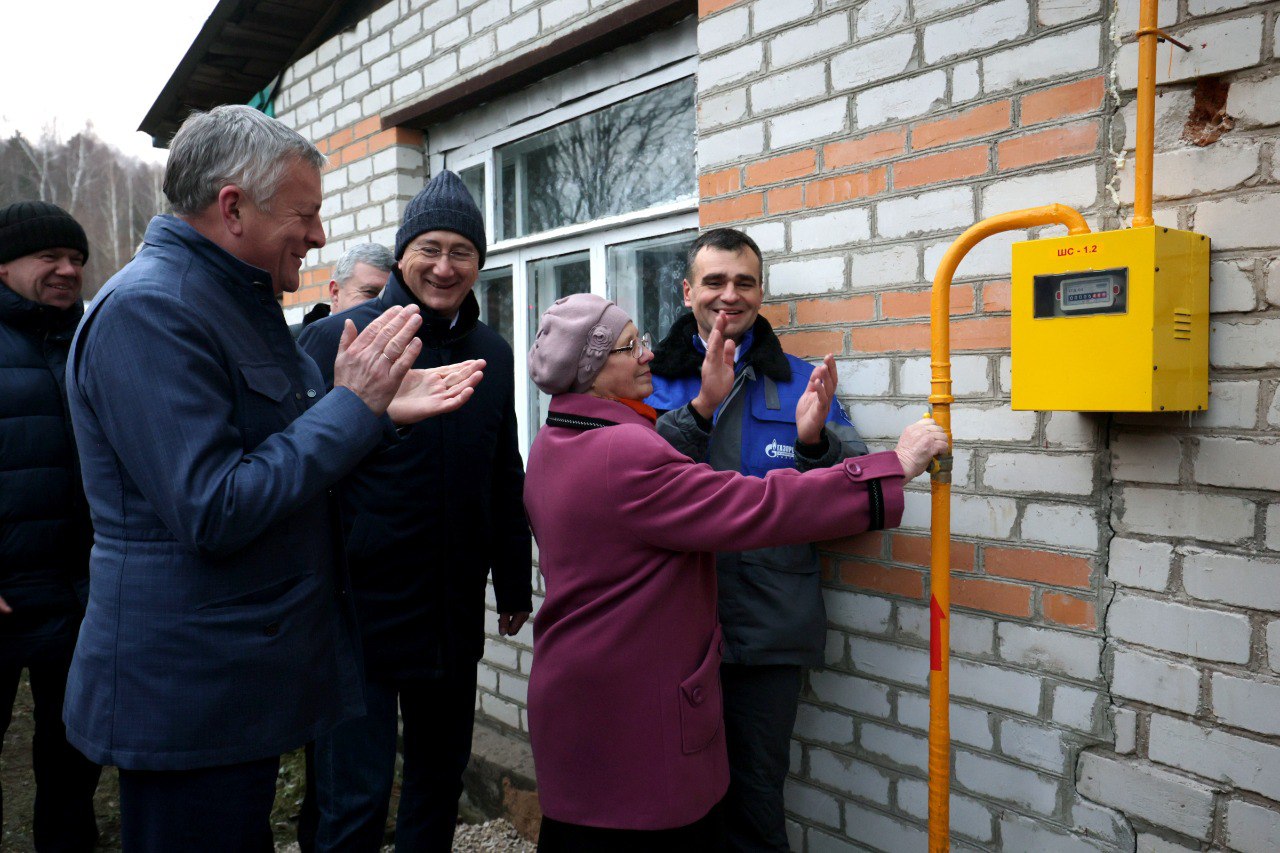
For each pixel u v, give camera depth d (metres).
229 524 1.22
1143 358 1.48
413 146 3.68
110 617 1.31
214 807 1.33
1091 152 1.73
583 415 1.63
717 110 2.42
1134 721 1.72
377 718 2.02
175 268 1.34
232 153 1.34
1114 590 1.74
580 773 1.55
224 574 1.31
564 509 1.58
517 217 3.41
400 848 2.18
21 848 2.67
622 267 2.99
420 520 2.06
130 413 1.24
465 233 2.09
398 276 2.15
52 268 2.32
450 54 3.34
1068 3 1.76
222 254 1.38
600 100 2.95
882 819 2.13
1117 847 1.75
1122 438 1.71
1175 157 1.62
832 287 2.19
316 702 1.43
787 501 1.47
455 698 2.17
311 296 4.24
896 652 2.10
